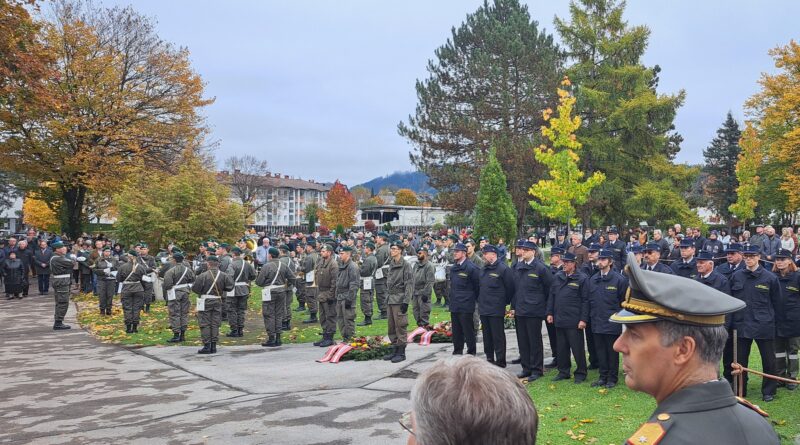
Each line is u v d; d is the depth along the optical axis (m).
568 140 26.78
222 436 7.14
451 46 44.53
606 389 8.73
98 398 9.11
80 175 32.28
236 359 12.02
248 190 90.50
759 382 8.88
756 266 8.32
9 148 30.64
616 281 9.00
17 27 17.62
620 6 40.94
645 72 39.16
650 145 39.34
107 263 18.80
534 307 9.77
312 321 17.42
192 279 14.66
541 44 42.50
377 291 18.19
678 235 20.67
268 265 13.58
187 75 35.81
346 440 6.86
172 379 10.33
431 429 1.64
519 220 39.75
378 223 94.44
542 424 7.11
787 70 40.12
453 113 42.22
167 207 24.30
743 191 39.97
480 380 1.67
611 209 40.50
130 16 35.06
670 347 1.83
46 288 25.62
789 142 37.12
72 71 31.41
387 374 10.17
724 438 1.66
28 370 11.18
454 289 11.05
